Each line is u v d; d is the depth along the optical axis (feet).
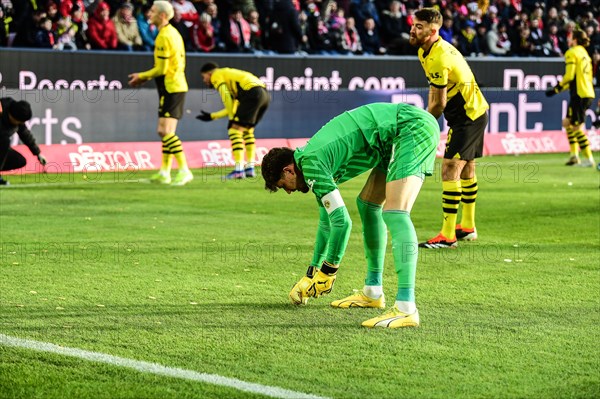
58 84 79.41
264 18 92.58
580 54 81.87
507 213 53.16
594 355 24.30
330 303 30.14
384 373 22.50
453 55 42.04
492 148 95.45
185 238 43.09
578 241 43.50
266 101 70.23
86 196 58.75
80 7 81.87
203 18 87.25
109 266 36.01
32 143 60.23
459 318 28.22
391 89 90.79
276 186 27.43
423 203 57.82
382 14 100.22
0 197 57.52
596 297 31.37
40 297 30.45
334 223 27.63
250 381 21.70
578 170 80.23
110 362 23.07
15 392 20.79
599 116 103.19
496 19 106.32
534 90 98.32
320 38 94.73
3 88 73.26
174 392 20.85
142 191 61.72
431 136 27.02
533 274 35.37
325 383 21.66
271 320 27.71
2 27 78.54
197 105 80.84
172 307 29.30
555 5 114.01
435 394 21.02
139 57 82.99
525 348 24.90
